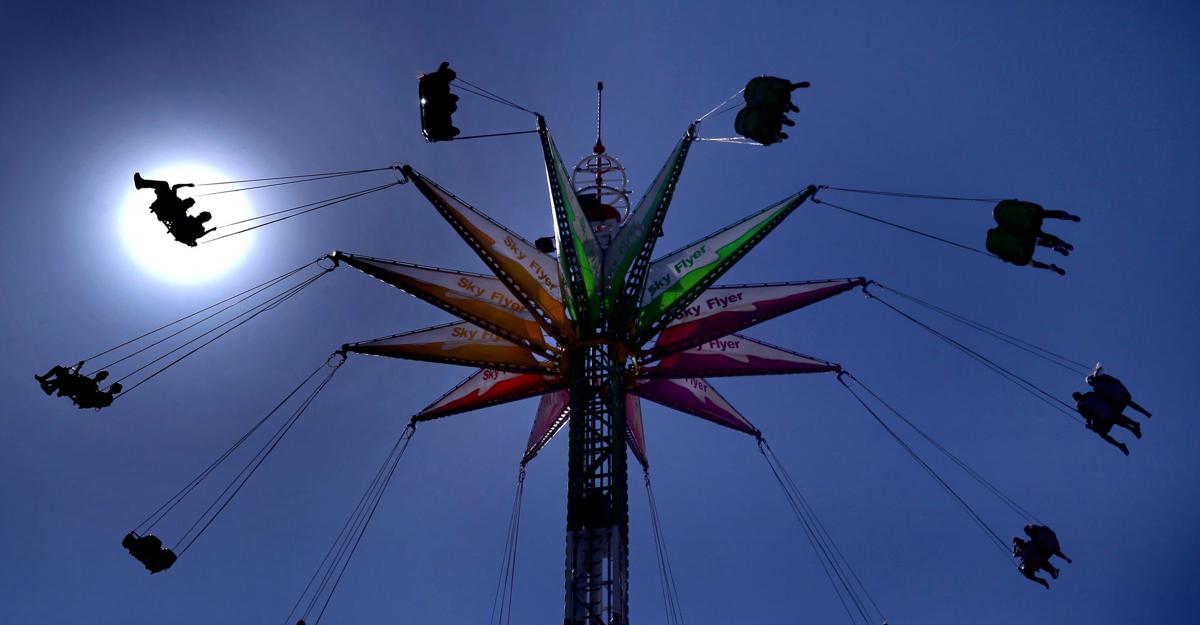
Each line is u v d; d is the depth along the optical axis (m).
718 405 34.22
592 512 27.45
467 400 32.88
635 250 29.84
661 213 29.62
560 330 29.78
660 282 30.62
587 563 26.59
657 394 33.38
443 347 31.06
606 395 29.14
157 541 25.72
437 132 26.28
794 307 31.41
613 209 35.41
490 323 30.20
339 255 30.06
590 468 28.08
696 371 31.78
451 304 29.98
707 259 30.17
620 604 25.56
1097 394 24.08
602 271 30.56
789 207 30.56
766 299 31.78
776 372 32.28
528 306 29.28
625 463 28.39
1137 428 23.75
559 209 28.80
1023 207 25.06
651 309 30.06
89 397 24.08
